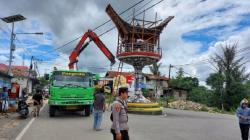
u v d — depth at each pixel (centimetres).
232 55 5225
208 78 5447
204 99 6056
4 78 2395
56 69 1889
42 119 1752
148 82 6925
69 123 1582
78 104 1853
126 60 2723
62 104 1825
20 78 4966
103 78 5112
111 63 2669
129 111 2522
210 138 1256
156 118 2144
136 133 1316
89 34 2630
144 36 2731
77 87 1864
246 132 1123
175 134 1330
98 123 1355
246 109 1123
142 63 2697
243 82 5259
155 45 2731
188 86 7231
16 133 1216
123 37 2764
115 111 676
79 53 2636
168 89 7012
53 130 1313
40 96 1939
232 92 5006
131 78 5159
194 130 1504
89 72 1933
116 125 667
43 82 5900
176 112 3108
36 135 1170
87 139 1107
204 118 2378
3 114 1920
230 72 5194
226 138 1275
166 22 2752
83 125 1510
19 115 1833
